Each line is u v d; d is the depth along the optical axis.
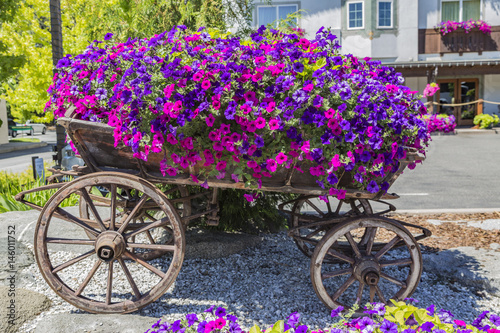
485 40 21.78
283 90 2.88
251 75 2.92
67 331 2.76
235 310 3.34
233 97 2.92
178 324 2.28
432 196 7.69
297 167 3.04
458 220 5.77
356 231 5.48
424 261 4.26
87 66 3.27
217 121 3.01
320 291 3.23
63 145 8.29
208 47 3.20
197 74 2.84
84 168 3.35
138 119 2.92
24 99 16.16
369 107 2.88
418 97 3.28
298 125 2.91
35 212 5.48
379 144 2.83
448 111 23.30
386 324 2.11
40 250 3.14
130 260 4.29
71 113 3.20
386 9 21.28
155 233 4.96
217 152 2.93
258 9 20.47
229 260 4.43
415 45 21.47
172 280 3.12
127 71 2.90
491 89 22.73
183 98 2.83
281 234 5.39
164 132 2.88
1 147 19.39
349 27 21.09
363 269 3.24
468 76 22.72
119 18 6.53
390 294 3.69
